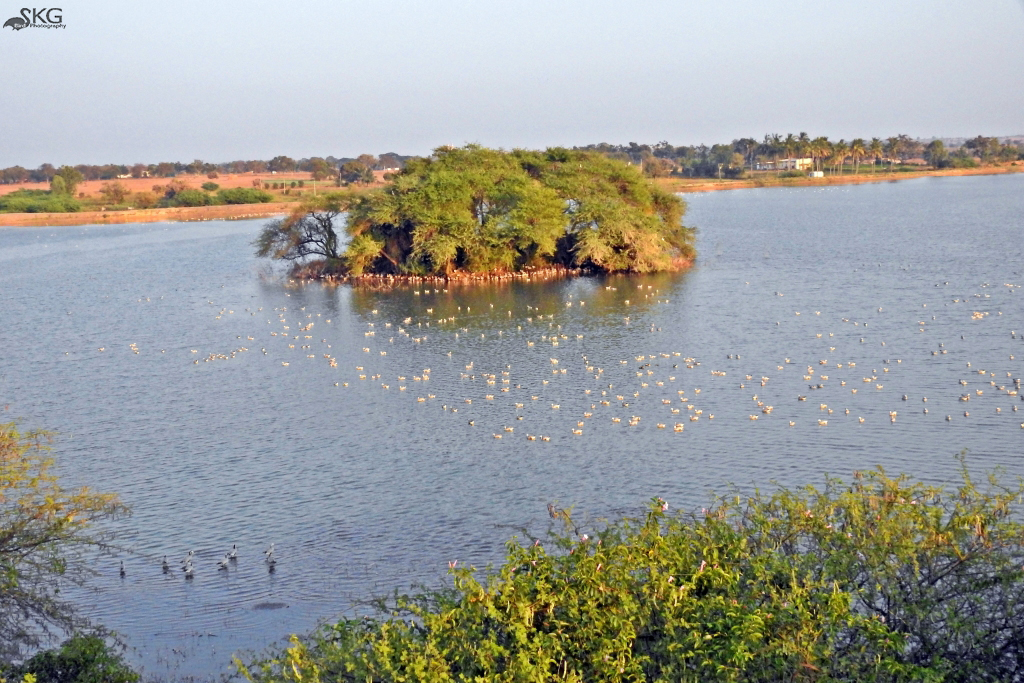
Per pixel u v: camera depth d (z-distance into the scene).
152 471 53.94
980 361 69.88
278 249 139.12
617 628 19.69
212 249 170.25
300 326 96.50
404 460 54.66
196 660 33.47
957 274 110.19
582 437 57.38
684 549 21.50
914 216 197.50
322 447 57.62
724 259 136.75
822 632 19.36
